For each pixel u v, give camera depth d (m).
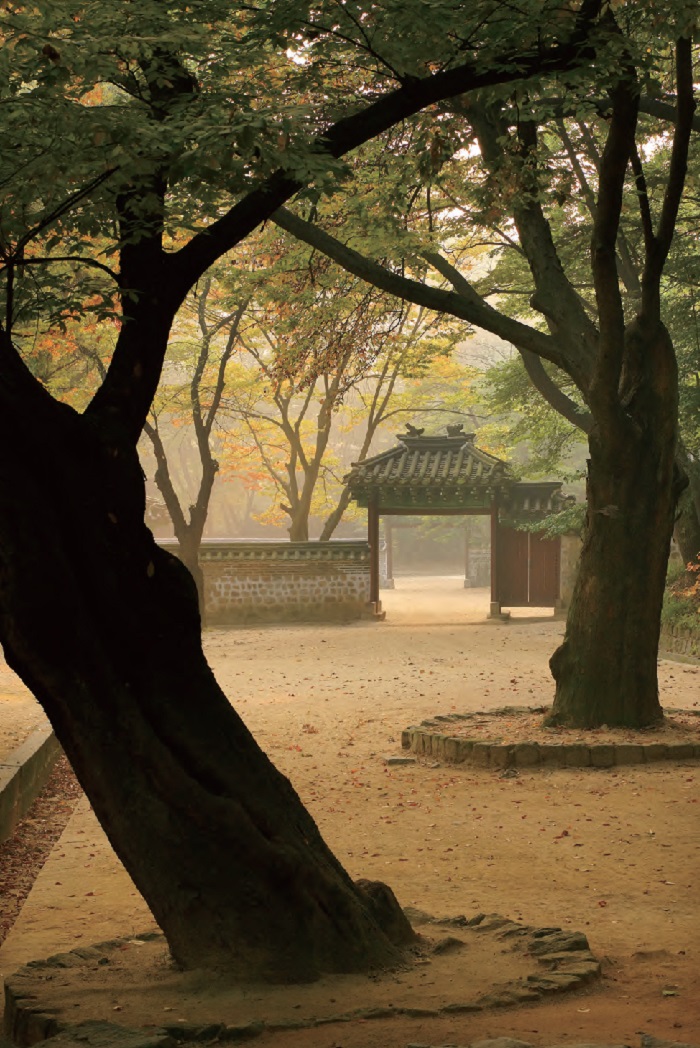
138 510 6.26
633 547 14.40
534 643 27.39
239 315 30.92
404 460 34.78
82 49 6.85
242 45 8.11
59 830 11.01
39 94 6.84
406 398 38.53
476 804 11.27
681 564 28.69
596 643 14.41
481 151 14.78
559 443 31.94
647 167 21.39
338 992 5.58
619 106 12.55
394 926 6.41
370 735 15.26
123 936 7.18
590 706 14.39
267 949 5.88
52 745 13.67
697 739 13.47
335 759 13.66
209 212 8.07
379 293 20.00
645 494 14.42
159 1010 5.25
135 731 6.03
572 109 13.16
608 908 7.73
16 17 7.15
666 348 14.50
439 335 27.48
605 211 13.30
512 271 25.39
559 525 30.58
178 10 7.71
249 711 17.44
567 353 14.84
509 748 12.99
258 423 40.69
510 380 30.42
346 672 22.31
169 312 6.96
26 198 7.16
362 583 34.41
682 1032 4.69
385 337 20.75
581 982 5.61
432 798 11.56
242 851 5.98
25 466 5.97
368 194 16.16
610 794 11.54
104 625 6.08
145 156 6.98
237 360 39.34
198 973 5.87
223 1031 4.79
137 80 8.02
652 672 14.53
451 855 9.34
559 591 34.00
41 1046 4.24
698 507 26.11
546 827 10.23
